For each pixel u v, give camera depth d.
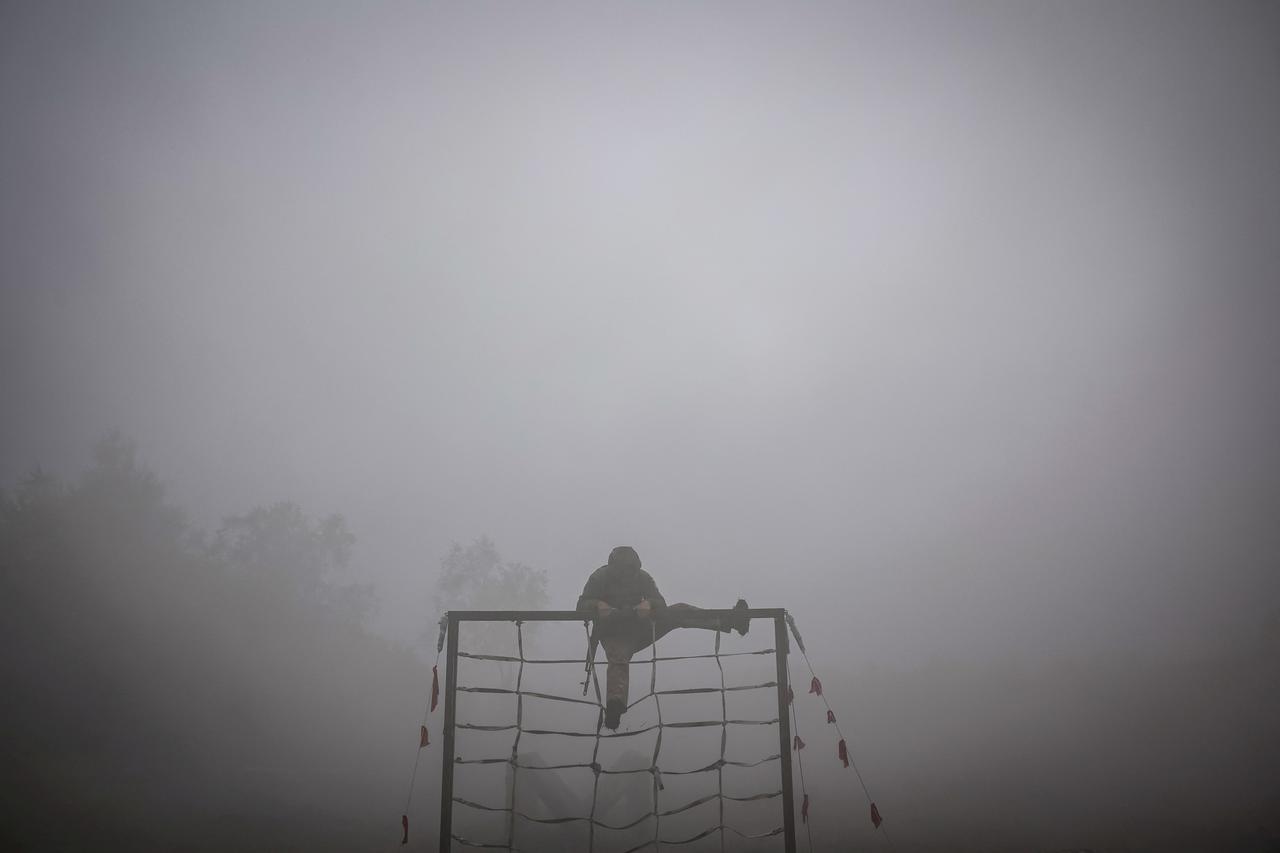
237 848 11.60
